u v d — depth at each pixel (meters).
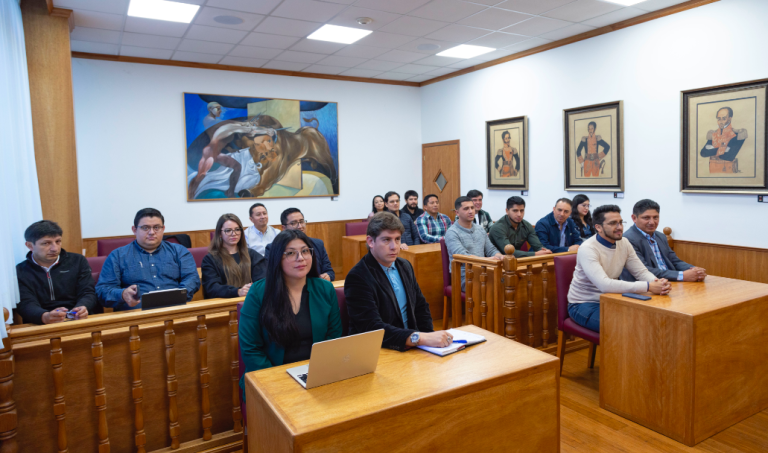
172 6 4.79
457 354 2.01
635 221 3.68
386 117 8.66
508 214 4.77
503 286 3.64
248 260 3.44
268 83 7.57
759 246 4.51
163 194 6.86
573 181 6.21
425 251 5.09
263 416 1.64
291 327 2.11
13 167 3.02
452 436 1.69
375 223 2.28
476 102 7.68
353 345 1.69
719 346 2.62
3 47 3.04
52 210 4.66
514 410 1.85
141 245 3.21
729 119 4.63
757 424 2.77
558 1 4.89
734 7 4.55
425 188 8.98
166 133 6.85
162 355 2.48
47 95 4.64
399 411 1.56
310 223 8.02
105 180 6.46
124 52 6.34
